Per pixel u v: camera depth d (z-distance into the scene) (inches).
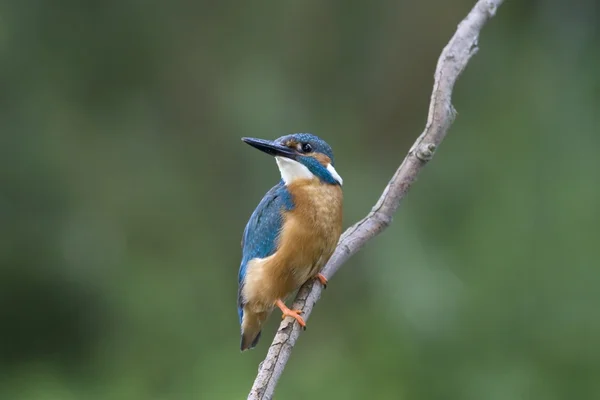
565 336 470.3
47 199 579.5
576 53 641.6
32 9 607.5
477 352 478.0
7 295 569.9
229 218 607.8
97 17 626.8
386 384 477.1
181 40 649.6
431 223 558.9
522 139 576.1
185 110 641.0
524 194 538.6
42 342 571.5
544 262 498.3
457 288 504.7
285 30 671.1
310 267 273.9
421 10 681.6
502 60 650.8
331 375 491.8
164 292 565.9
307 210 275.4
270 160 612.4
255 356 528.7
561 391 455.5
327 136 644.7
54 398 512.4
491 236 520.4
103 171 603.2
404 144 671.1
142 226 593.0
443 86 255.4
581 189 529.7
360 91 675.4
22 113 591.5
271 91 631.8
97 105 627.8
